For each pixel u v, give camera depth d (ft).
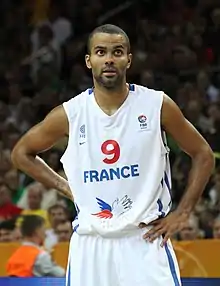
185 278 48.49
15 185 77.10
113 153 35.91
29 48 108.88
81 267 35.86
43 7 112.16
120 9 111.14
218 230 61.00
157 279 35.27
